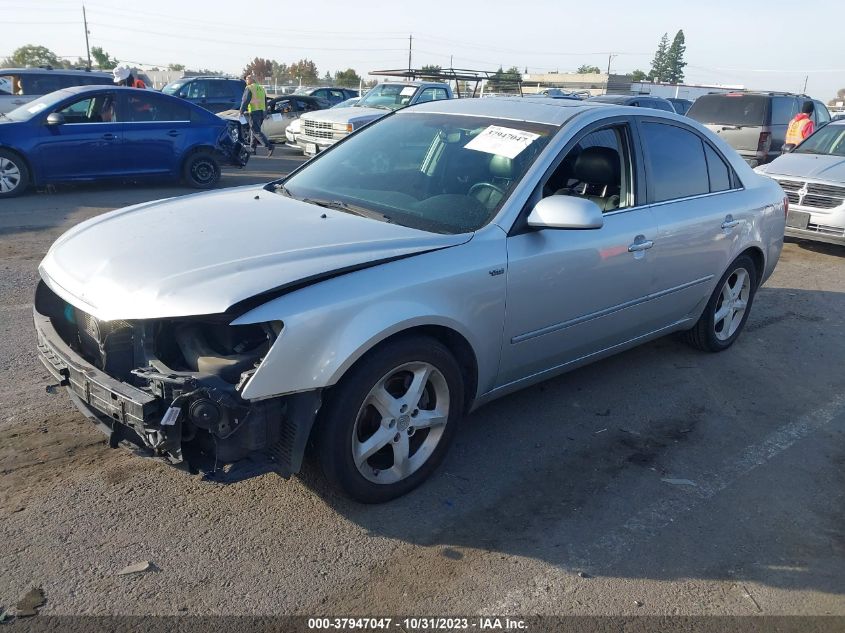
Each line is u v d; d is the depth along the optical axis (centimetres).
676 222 452
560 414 441
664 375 510
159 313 277
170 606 268
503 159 389
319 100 2003
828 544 329
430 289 320
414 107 478
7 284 625
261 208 376
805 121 1291
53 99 1073
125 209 398
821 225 875
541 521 333
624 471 381
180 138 1170
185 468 284
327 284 295
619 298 425
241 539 307
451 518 331
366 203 389
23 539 298
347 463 312
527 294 364
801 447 418
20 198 1041
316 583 285
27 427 385
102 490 334
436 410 346
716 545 324
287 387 281
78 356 309
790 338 606
